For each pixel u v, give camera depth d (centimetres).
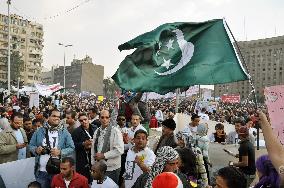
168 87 571
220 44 570
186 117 1323
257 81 16412
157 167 387
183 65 576
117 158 650
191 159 439
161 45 595
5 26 11775
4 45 11769
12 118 781
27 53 12444
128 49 614
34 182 593
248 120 1013
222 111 3042
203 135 670
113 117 695
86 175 762
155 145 724
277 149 253
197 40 582
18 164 671
